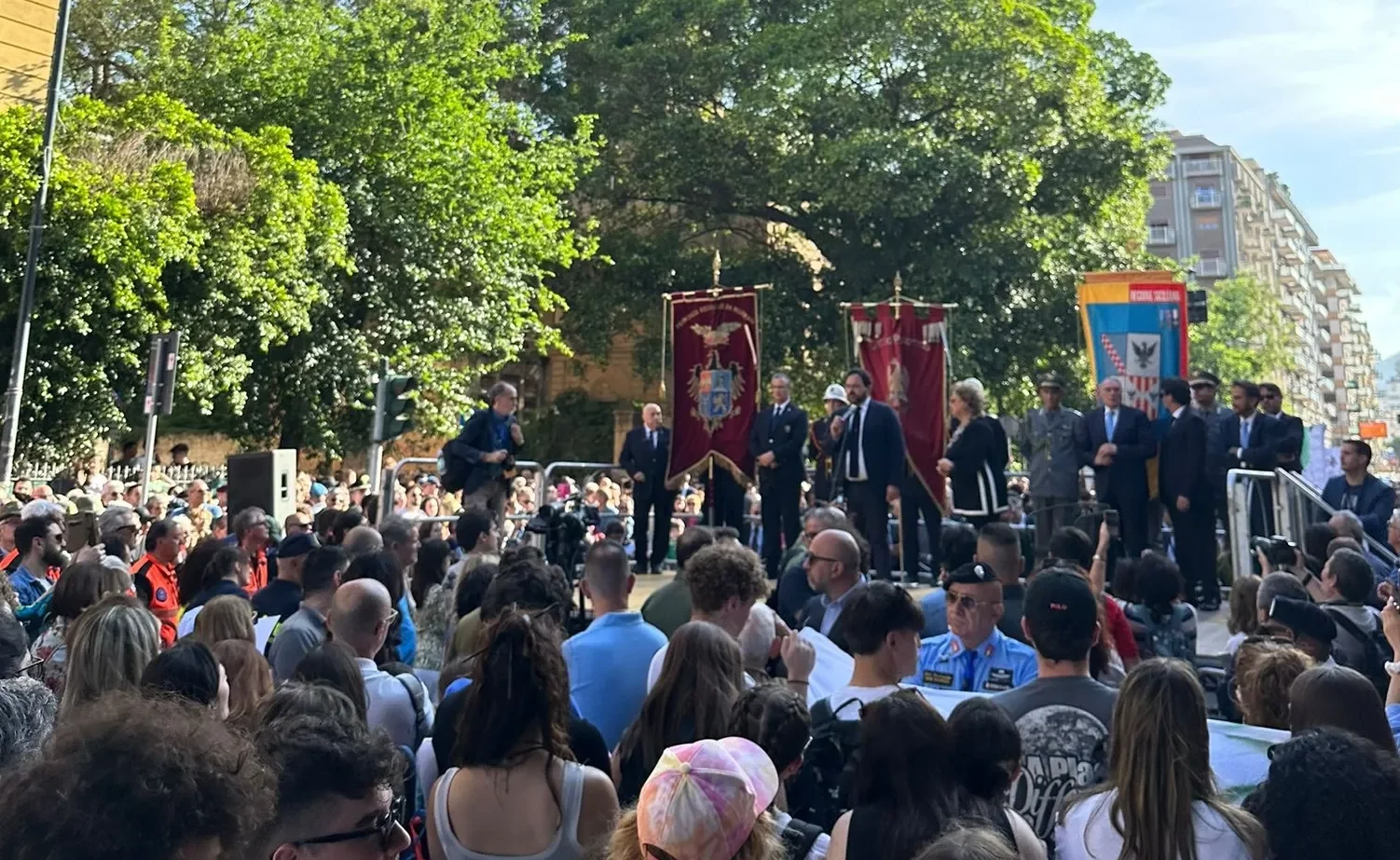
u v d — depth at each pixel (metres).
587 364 34.97
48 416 18.58
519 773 3.36
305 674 4.11
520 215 24.31
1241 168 103.19
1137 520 10.93
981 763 3.23
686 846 2.43
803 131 27.56
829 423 11.27
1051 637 4.11
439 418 24.53
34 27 19.02
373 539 7.11
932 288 26.52
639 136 28.30
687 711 3.89
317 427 23.23
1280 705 4.43
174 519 7.78
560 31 30.17
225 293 20.09
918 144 25.31
